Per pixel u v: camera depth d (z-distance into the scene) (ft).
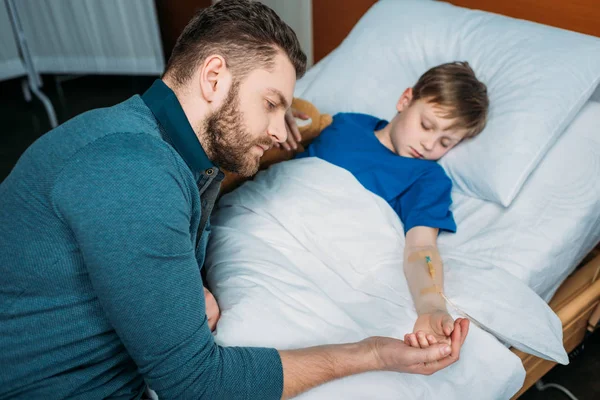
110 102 9.54
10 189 2.34
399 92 4.86
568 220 3.80
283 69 2.58
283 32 2.57
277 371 2.49
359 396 2.68
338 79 5.08
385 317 3.18
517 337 3.09
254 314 2.92
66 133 2.30
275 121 2.69
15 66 8.83
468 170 4.09
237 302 3.01
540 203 3.89
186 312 2.25
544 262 3.63
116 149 2.16
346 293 3.34
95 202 2.08
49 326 2.33
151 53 9.27
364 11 6.65
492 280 3.33
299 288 3.12
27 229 2.25
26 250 2.25
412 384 2.79
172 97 2.51
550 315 3.27
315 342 2.88
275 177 3.86
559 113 3.95
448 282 3.38
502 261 3.58
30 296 2.31
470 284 3.32
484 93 4.09
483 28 4.60
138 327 2.16
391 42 4.97
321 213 3.61
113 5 8.71
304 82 5.59
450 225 3.74
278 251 3.43
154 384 2.28
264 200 3.69
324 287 3.35
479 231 3.86
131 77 10.44
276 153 4.17
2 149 8.14
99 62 9.34
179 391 2.27
